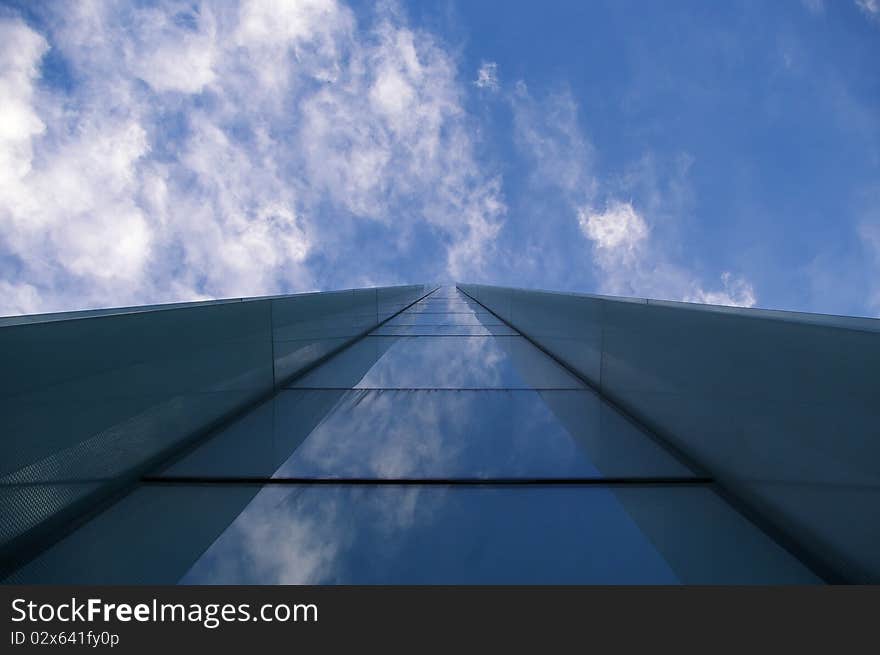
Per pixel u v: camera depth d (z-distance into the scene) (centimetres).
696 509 215
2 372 168
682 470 253
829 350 166
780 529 191
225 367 333
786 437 188
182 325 282
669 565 175
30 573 169
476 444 293
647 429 317
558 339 544
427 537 195
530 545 189
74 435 200
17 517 174
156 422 257
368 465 262
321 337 543
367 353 596
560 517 209
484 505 220
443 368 509
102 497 216
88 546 185
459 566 176
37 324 181
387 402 383
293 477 246
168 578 169
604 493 231
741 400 218
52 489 189
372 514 212
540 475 249
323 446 290
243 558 181
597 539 193
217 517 209
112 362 223
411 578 170
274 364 417
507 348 632
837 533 162
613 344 379
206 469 254
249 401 369
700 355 254
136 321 240
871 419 149
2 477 168
